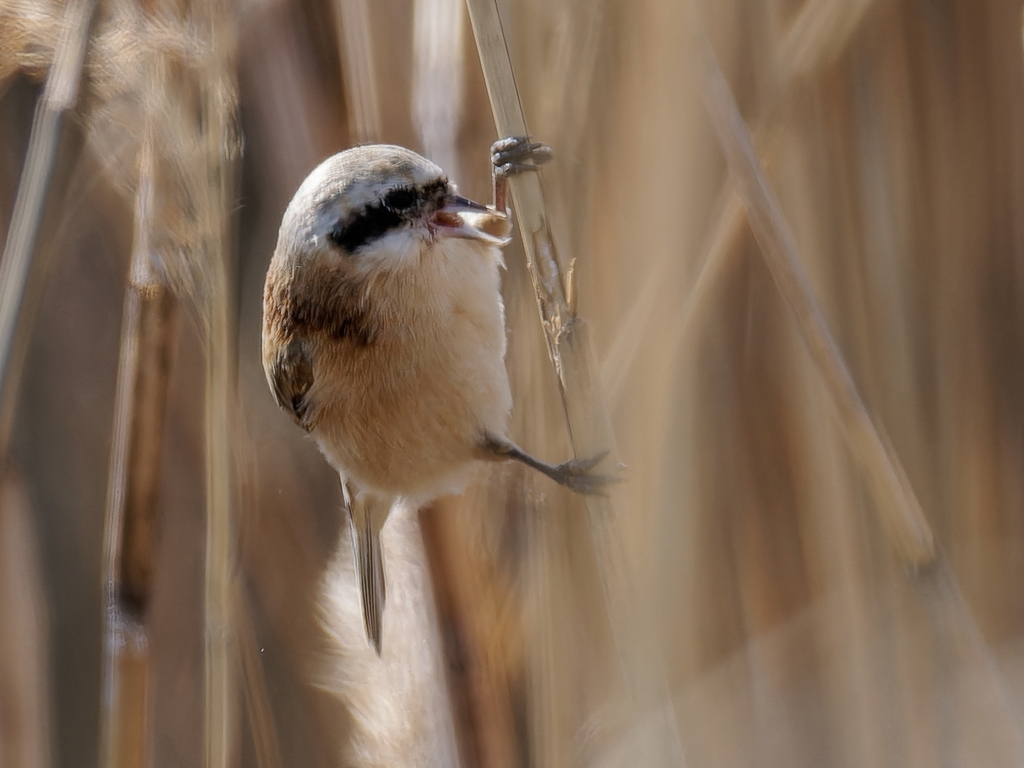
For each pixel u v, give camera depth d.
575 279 5.27
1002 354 7.87
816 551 7.69
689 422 7.29
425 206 5.87
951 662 5.66
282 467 8.29
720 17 7.80
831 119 7.61
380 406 5.94
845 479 7.63
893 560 7.50
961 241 7.78
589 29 7.03
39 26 5.85
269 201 7.65
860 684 7.45
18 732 7.51
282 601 7.97
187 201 5.94
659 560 7.11
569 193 7.06
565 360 5.32
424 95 6.93
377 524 6.62
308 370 6.12
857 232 7.68
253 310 8.22
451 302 5.81
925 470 7.80
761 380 7.89
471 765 6.39
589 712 6.82
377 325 5.80
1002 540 7.77
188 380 8.54
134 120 5.85
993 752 5.57
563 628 6.87
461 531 6.79
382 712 6.47
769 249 5.92
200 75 5.91
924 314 7.81
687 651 7.19
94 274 8.91
